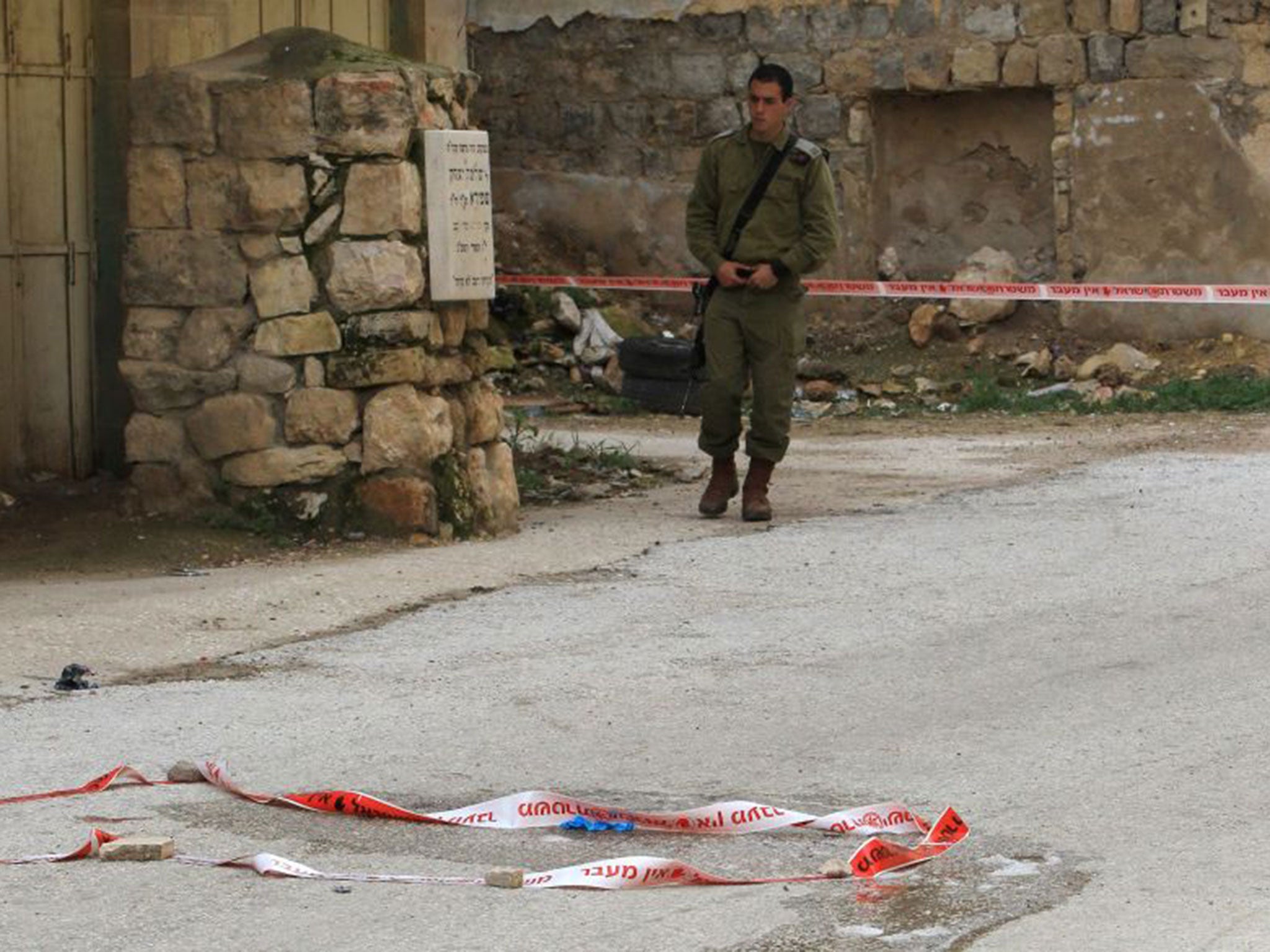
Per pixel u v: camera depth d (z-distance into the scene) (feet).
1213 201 126.21
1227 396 114.11
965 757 43.60
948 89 131.13
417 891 35.19
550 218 141.08
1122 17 126.93
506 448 73.05
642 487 85.40
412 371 68.69
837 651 53.62
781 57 135.23
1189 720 46.42
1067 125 128.98
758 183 72.69
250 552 67.26
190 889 35.22
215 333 68.90
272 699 48.73
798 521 74.69
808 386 123.13
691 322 137.90
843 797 40.88
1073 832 38.37
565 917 33.78
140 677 50.98
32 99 75.15
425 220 69.41
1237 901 34.40
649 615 58.18
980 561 65.77
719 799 40.83
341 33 86.43
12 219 74.69
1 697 48.80
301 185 68.08
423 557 66.28
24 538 68.18
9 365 74.79
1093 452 94.99
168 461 69.87
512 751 44.34
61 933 33.06
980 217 133.90
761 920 33.65
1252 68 125.08
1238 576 63.00
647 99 138.82
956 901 34.55
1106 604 59.21
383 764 43.27
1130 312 127.65
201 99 68.44
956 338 130.21
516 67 141.18
